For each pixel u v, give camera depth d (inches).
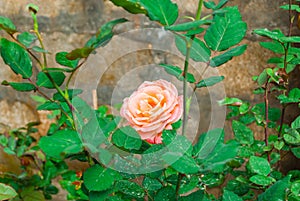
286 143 45.2
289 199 38.8
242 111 45.9
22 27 56.7
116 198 37.1
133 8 31.1
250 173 43.1
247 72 55.3
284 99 43.6
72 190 51.7
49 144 32.3
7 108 61.1
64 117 42.1
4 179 56.3
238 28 37.0
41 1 55.9
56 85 35.8
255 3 53.3
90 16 55.9
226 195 36.1
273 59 46.8
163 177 38.9
